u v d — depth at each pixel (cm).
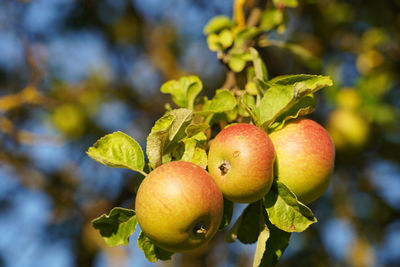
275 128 67
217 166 64
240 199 64
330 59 136
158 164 65
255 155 63
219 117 70
